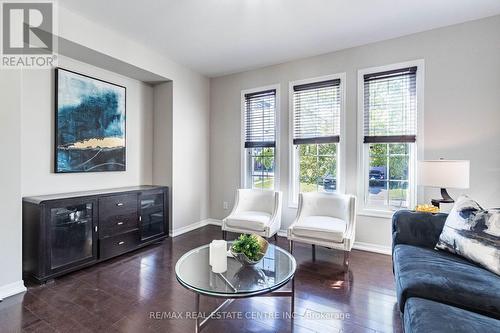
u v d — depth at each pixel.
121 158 3.72
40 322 1.88
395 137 3.23
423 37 3.06
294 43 3.36
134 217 3.33
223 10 2.62
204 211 4.65
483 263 1.70
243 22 2.86
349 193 3.50
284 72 4.00
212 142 4.72
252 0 2.46
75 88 3.16
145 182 4.12
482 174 2.79
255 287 1.67
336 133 3.62
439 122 2.98
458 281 1.51
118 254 3.12
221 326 1.84
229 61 3.96
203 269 1.93
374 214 3.33
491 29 2.75
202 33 3.10
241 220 3.41
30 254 2.48
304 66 3.83
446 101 2.95
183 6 2.55
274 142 4.12
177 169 4.10
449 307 1.33
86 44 2.79
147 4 2.52
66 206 2.61
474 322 1.18
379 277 2.61
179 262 2.03
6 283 2.22
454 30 2.91
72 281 2.52
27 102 2.78
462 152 2.88
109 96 3.55
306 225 2.98
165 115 4.08
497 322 1.19
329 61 3.64
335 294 2.29
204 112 4.61
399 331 1.79
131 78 3.87
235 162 4.51
